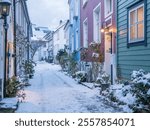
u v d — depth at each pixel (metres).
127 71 10.80
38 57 72.62
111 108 8.31
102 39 14.87
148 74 8.01
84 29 21.17
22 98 10.13
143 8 9.29
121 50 11.54
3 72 9.67
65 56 29.58
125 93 8.87
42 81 17.67
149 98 7.46
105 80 12.59
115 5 12.20
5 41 9.74
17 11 17.91
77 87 13.99
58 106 8.78
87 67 17.84
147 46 8.95
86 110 8.10
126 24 10.91
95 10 16.91
